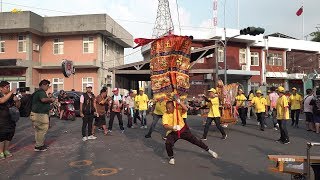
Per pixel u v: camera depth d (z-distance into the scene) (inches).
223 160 333.1
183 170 293.3
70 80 1250.6
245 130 582.6
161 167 304.3
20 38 1217.4
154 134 529.7
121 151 383.2
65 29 1206.3
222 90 541.3
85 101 464.4
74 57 1247.5
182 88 414.9
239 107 653.3
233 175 277.0
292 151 384.8
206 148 336.5
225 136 476.7
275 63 1411.2
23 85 1210.6
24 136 507.5
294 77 1411.2
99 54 1231.5
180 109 323.0
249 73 1203.9
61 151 383.9
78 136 506.0
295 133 560.1
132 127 629.3
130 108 630.5
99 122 519.2
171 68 411.8
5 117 336.8
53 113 833.5
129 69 995.3
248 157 348.8
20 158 346.0
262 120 578.9
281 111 443.2
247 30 731.4
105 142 447.8
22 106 522.9
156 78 420.2
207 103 479.2
